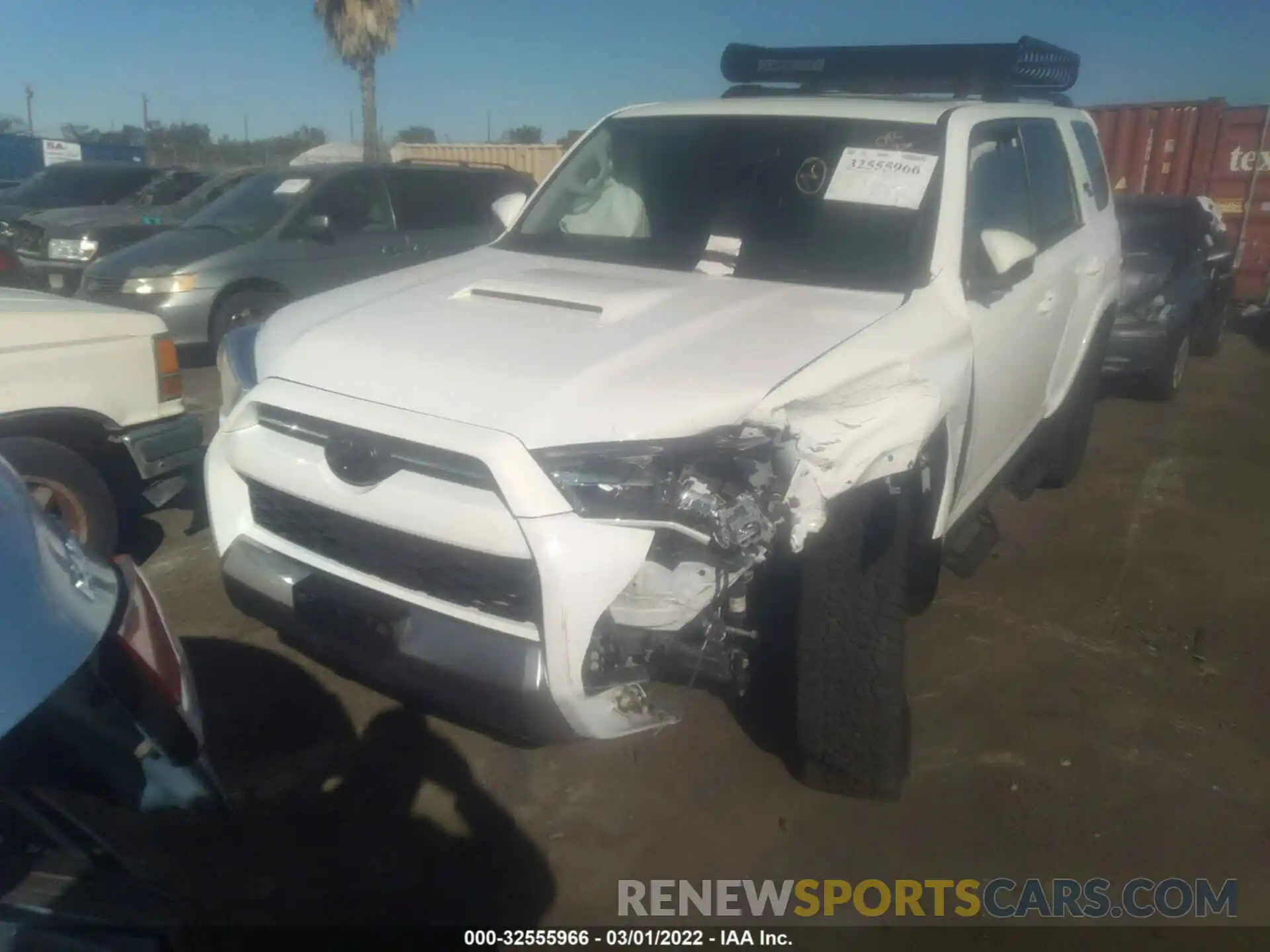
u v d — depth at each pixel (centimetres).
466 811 306
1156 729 351
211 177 1398
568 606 238
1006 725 351
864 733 296
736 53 514
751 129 406
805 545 280
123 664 208
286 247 854
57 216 1080
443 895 275
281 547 294
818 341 290
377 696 359
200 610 414
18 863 182
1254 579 465
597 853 291
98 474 411
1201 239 836
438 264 389
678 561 259
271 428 288
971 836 299
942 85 458
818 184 378
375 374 276
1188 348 804
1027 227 436
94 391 408
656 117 429
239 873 279
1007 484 496
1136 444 665
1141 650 401
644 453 249
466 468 249
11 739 183
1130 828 303
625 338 288
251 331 349
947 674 381
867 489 275
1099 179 567
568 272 365
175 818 288
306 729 341
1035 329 415
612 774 323
